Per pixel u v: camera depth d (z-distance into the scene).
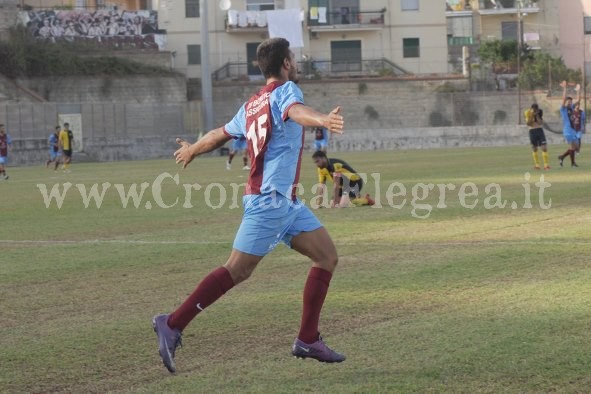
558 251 41.75
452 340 26.11
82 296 34.53
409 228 52.34
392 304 31.23
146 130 197.00
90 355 25.81
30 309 32.38
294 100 21.70
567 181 82.12
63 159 147.00
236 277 22.83
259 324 28.84
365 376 22.95
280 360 24.72
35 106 184.50
